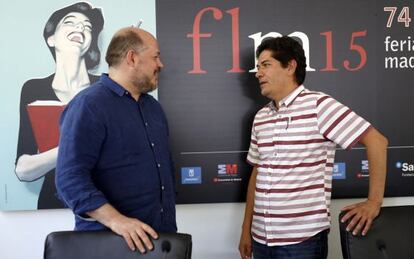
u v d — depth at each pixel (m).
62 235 1.14
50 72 1.75
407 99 1.84
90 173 1.25
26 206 1.77
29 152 1.75
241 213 1.87
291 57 1.49
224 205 1.86
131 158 1.31
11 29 1.72
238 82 1.80
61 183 1.19
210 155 1.81
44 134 1.75
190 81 1.79
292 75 1.50
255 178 1.69
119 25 1.76
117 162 1.29
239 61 1.80
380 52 1.82
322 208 1.45
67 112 1.30
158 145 1.40
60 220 1.82
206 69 1.79
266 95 1.53
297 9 1.80
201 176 1.82
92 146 1.23
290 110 1.47
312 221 1.44
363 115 1.83
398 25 1.82
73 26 1.74
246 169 1.82
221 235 1.87
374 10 1.81
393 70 1.83
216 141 1.81
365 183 1.84
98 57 1.76
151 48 1.34
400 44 1.82
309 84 1.82
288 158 1.45
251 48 1.79
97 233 1.15
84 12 1.75
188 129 1.81
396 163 1.84
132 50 1.31
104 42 1.75
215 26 1.79
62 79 1.75
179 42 1.78
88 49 1.75
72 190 1.17
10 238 1.81
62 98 1.75
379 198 1.38
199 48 1.79
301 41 1.80
